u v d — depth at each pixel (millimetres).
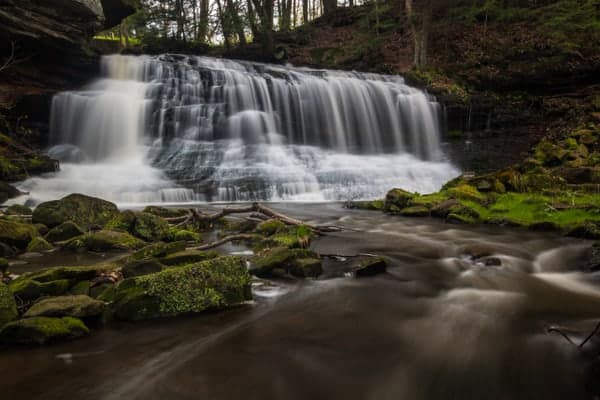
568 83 17859
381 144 18656
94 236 6230
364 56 24719
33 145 14078
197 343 3355
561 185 10117
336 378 2922
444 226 8461
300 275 5121
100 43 25719
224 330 3609
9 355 3098
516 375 2963
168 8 26391
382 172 14609
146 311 3783
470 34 22141
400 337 3527
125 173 13195
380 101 18641
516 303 4309
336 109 18641
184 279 3998
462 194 10125
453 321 3855
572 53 17719
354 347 3346
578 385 2812
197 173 13414
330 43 28625
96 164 14258
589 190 9734
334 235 7559
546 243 6777
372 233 7754
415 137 18312
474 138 17875
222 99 17469
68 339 3346
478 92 18875
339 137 18672
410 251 6359
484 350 3297
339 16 31688
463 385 2869
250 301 4305
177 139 16031
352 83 19047
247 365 3035
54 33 14969
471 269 5531
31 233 6449
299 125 18234
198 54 26672
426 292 4660
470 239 7156
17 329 3240
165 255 5062
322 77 19594
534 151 15047
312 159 15930
